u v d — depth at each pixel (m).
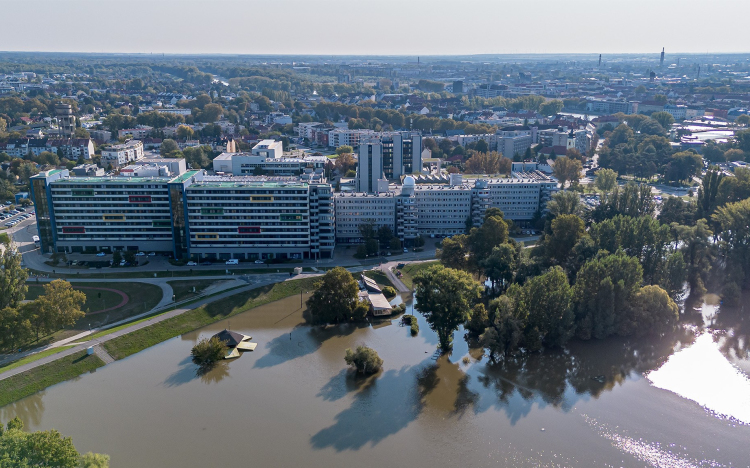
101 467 183.88
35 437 182.38
